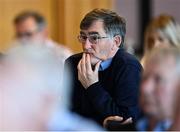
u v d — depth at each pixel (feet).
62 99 9.37
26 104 8.21
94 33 16.58
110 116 15.96
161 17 20.79
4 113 8.11
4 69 8.21
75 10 43.42
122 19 17.16
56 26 43.52
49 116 8.53
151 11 46.52
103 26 16.63
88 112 16.58
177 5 46.42
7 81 8.16
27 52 8.43
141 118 11.55
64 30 43.27
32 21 28.94
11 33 42.45
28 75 8.25
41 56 8.46
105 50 16.69
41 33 29.14
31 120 8.27
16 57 8.34
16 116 8.16
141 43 45.39
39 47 8.70
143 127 11.32
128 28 45.85
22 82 8.20
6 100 8.11
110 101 16.19
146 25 46.03
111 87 16.74
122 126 12.10
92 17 16.70
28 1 42.88
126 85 16.49
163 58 10.09
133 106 16.33
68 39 43.29
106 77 16.83
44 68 8.38
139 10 46.14
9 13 42.39
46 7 43.29
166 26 20.20
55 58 8.67
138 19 46.11
